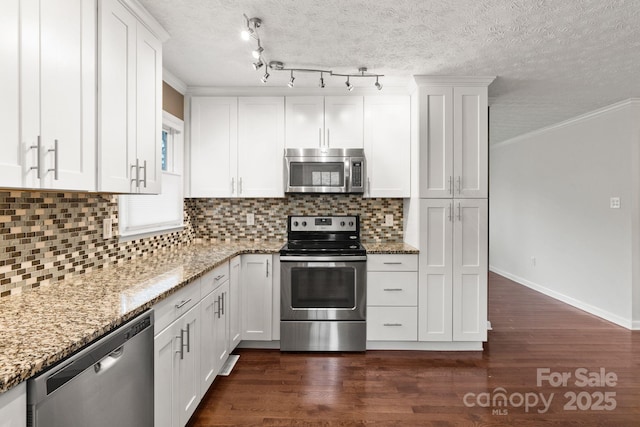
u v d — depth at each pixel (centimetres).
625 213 366
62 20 134
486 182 297
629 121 360
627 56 256
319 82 309
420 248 297
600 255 396
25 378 85
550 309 423
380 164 324
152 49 203
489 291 507
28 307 133
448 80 296
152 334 144
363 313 296
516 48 244
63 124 134
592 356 290
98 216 204
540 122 457
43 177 125
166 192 291
